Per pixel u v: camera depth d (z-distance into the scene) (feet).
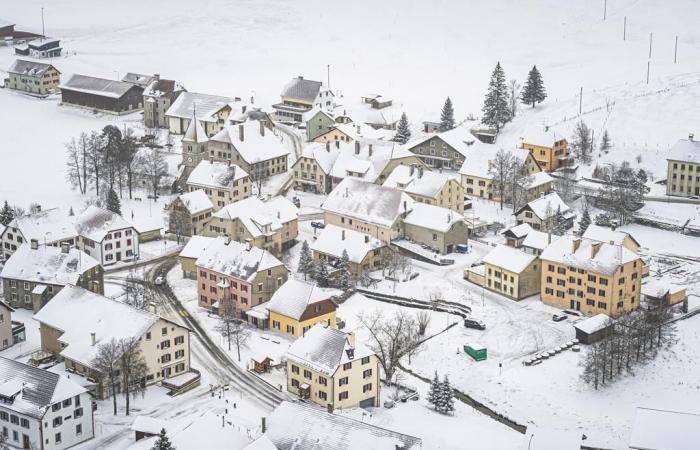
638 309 637.30
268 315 631.56
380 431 457.27
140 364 548.31
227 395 549.54
